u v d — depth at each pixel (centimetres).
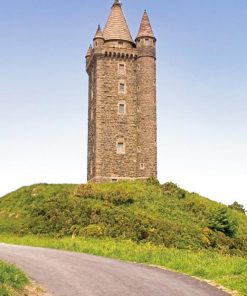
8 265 1750
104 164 6988
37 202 5794
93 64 7525
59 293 1578
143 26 7488
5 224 5231
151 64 7338
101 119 7106
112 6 7800
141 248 2934
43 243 3556
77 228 4528
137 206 5634
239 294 1620
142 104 7231
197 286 1761
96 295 1554
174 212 5684
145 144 7112
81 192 5781
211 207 6153
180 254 2631
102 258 2531
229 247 5038
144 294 1583
